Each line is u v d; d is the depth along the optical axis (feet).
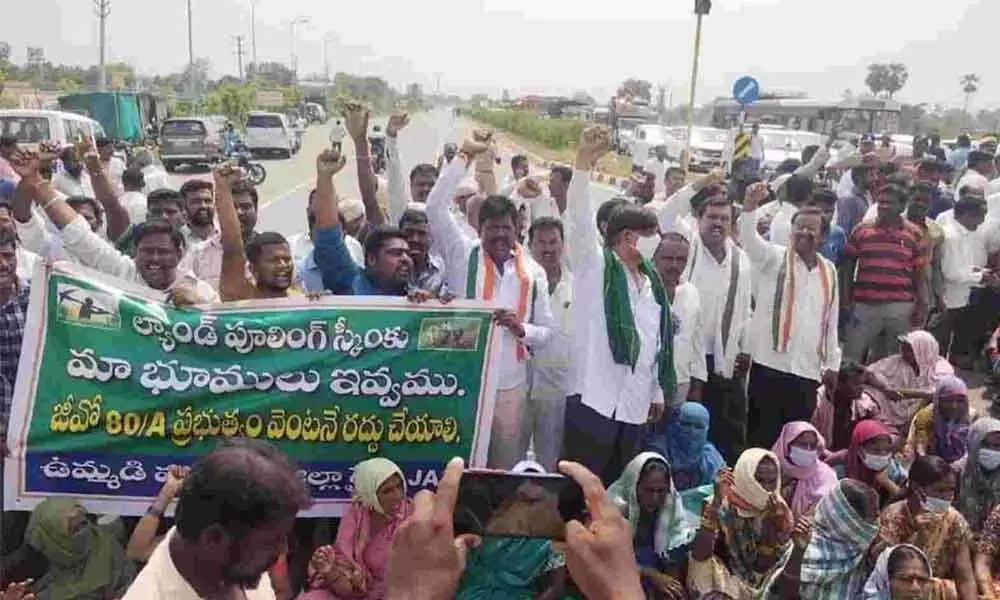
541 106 254.88
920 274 27.78
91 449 15.16
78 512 14.10
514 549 15.25
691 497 17.48
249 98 178.19
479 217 19.07
